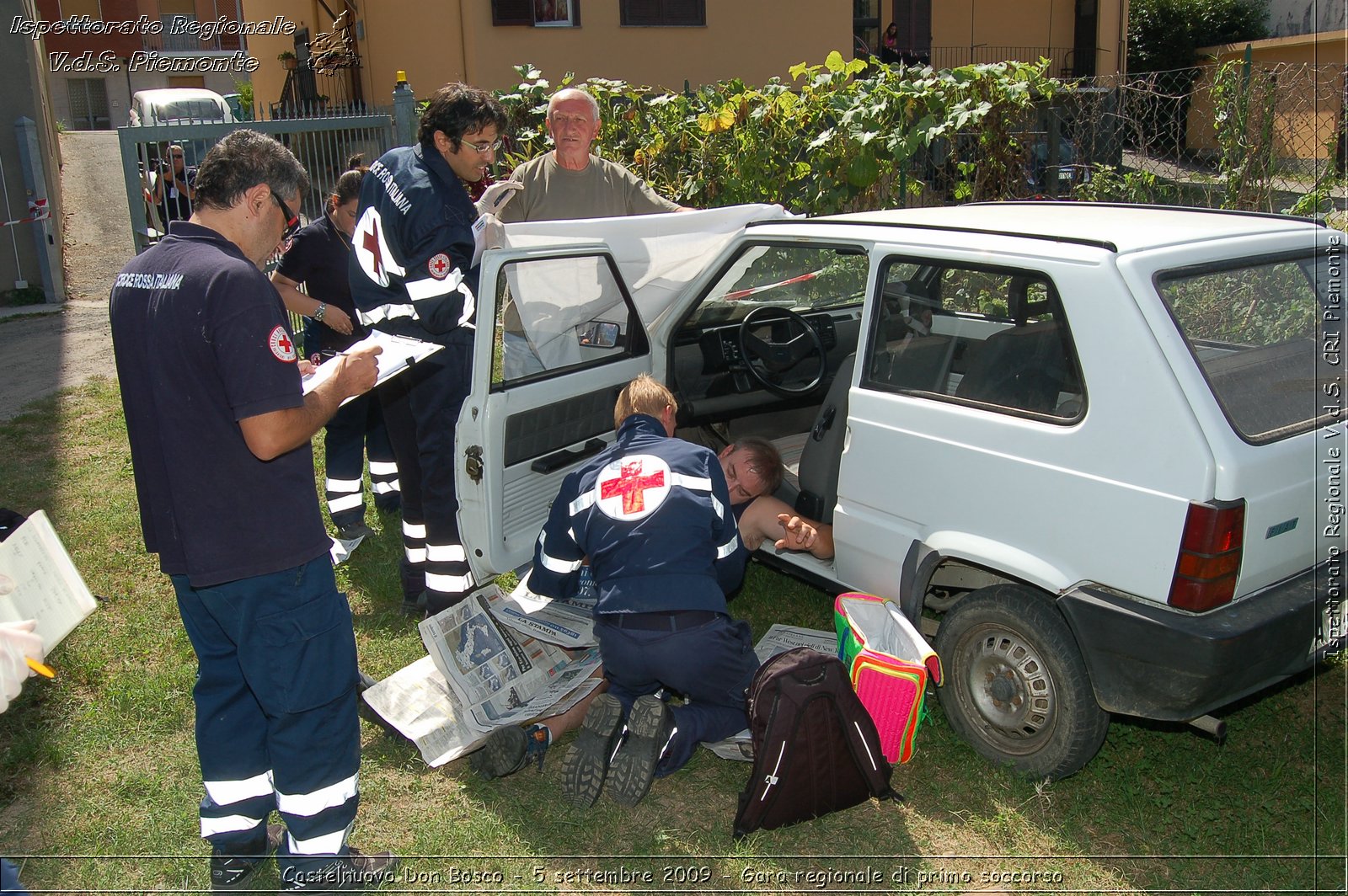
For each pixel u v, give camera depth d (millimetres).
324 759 2740
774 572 4824
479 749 3426
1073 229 3248
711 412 4727
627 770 3107
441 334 3809
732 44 13906
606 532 3264
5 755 3488
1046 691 3131
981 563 3199
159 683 3865
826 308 5031
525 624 3697
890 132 7395
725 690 3270
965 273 3340
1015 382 3148
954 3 18625
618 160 8359
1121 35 18781
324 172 8469
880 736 3244
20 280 11336
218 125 7648
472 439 3676
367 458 6016
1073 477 2957
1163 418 2783
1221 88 7438
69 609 2232
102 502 5730
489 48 12656
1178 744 3414
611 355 4367
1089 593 2930
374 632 4344
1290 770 3264
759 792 2982
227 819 2855
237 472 2547
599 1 13039
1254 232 3180
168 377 2490
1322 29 16953
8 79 10961
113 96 26953
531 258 3777
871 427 3549
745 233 4242
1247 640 2734
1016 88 7406
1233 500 2703
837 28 14438
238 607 2613
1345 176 7270
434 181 3695
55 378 8438
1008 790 3195
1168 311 2850
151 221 7641
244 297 2459
